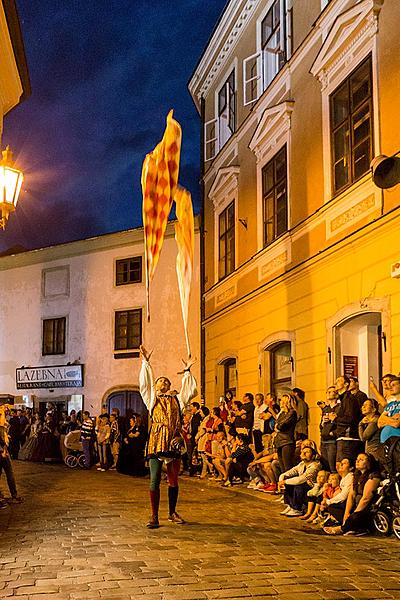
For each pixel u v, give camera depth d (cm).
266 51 1748
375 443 897
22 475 1714
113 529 854
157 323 2409
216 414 1590
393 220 1066
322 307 1326
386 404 848
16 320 2839
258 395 1431
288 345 1566
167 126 771
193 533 823
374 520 829
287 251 1512
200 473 1662
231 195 1922
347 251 1223
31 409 2469
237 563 654
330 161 1320
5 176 938
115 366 2523
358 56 1221
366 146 1193
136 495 1262
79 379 2608
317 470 992
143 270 2502
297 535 825
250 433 1430
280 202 1589
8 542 770
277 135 1580
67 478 1638
